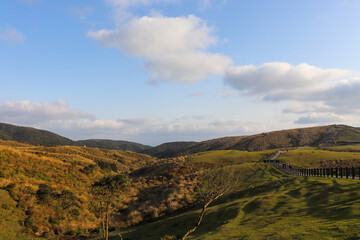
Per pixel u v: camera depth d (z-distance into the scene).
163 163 84.00
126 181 25.06
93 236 26.94
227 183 16.08
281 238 9.83
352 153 77.44
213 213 21.09
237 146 184.88
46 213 28.95
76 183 41.19
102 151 154.88
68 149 116.25
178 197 35.31
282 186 26.75
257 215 16.91
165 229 21.78
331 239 8.35
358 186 18.20
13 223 24.98
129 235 23.41
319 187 21.20
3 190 29.27
